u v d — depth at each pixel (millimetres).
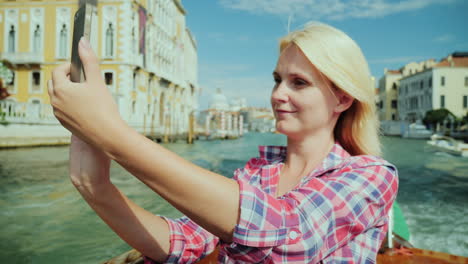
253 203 606
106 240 5086
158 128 36031
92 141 533
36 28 30203
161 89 38688
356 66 849
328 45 823
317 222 671
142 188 8914
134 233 860
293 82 886
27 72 30000
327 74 820
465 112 50000
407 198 8242
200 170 589
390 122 54688
